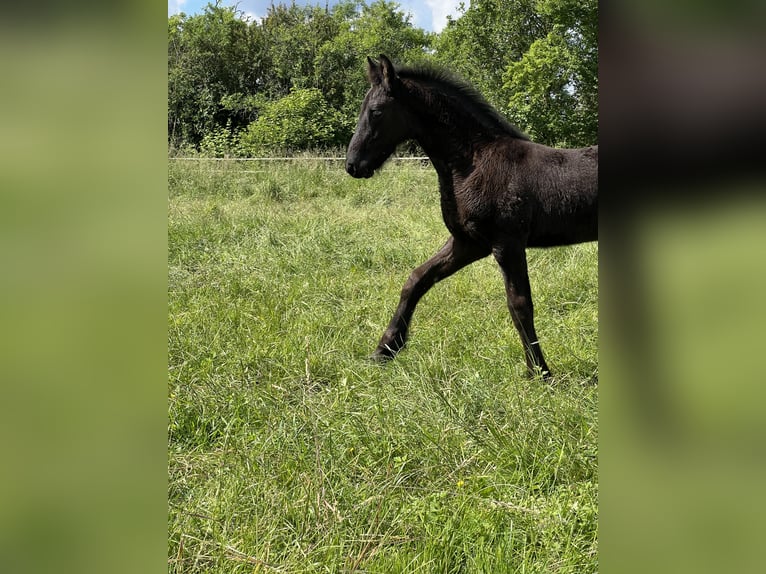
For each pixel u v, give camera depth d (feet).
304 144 54.65
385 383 10.64
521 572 6.06
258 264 18.75
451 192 12.17
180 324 13.21
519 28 61.77
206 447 9.05
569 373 10.96
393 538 6.67
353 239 22.13
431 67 12.46
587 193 11.63
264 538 6.55
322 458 8.20
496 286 16.24
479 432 8.81
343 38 78.69
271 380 10.93
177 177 35.32
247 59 77.41
